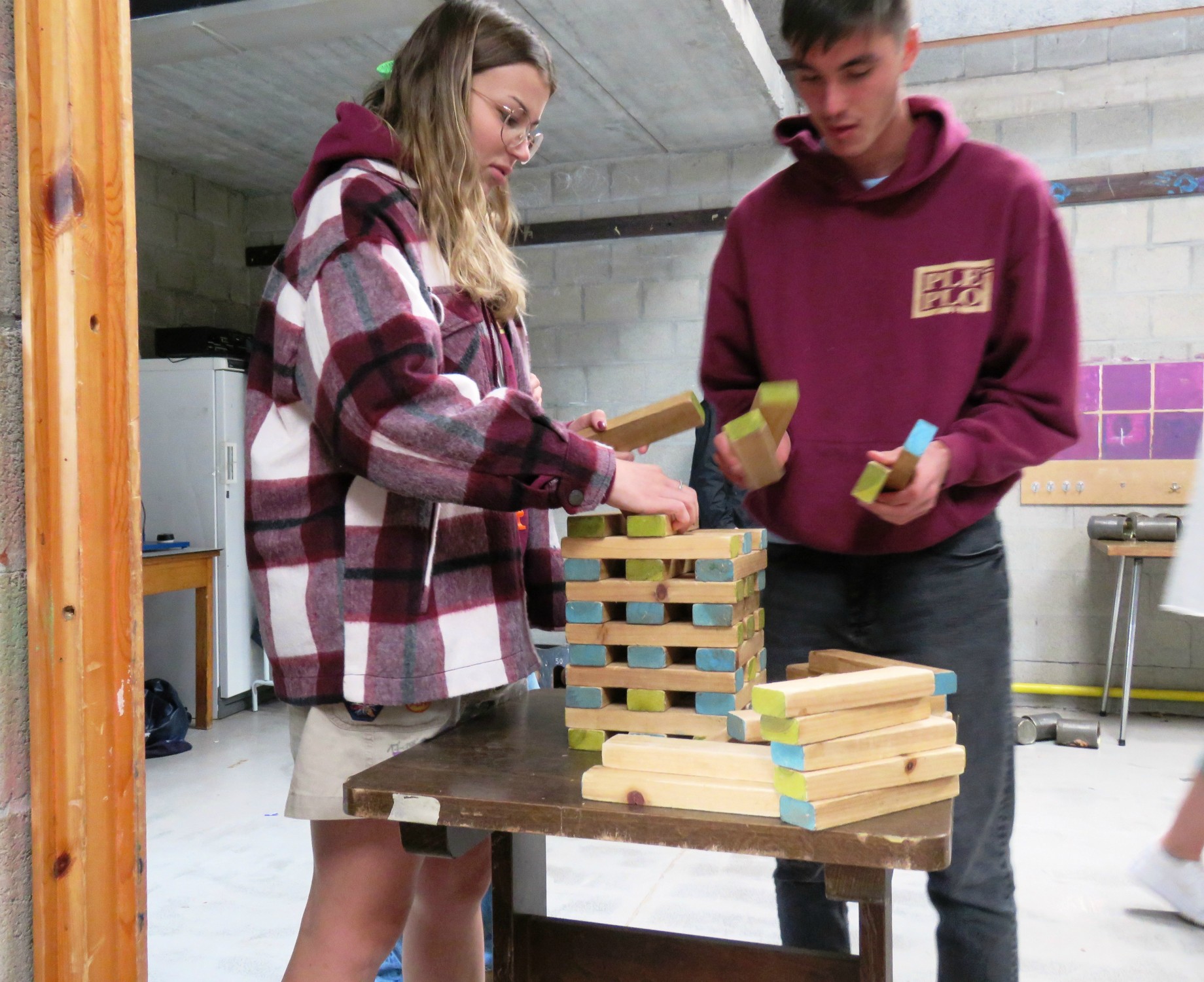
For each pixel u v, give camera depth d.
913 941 2.21
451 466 0.96
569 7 3.18
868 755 0.85
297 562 1.06
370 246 1.01
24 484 0.89
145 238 4.80
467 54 1.09
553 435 0.98
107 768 0.91
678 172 4.75
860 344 1.21
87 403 0.89
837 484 1.21
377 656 1.03
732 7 3.31
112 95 0.91
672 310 4.79
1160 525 3.88
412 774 0.98
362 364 0.97
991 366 1.21
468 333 1.12
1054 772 3.47
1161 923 2.30
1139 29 4.21
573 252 4.91
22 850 0.89
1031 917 2.33
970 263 1.16
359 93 3.99
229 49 3.50
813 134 1.24
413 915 1.30
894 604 1.24
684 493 1.06
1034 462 1.14
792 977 1.16
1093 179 4.27
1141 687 4.33
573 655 1.07
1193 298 4.20
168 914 2.36
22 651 0.89
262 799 3.22
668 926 2.26
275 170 5.03
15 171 0.88
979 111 4.41
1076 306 1.17
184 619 4.36
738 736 0.93
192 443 4.39
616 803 0.89
